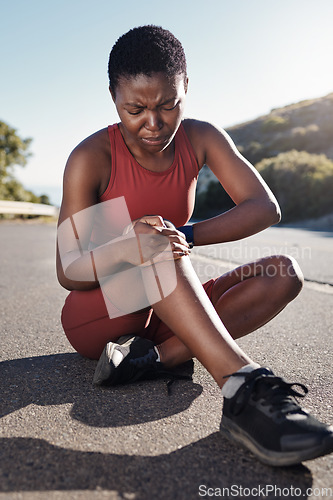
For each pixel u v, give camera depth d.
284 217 18.66
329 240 8.03
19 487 1.02
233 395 1.20
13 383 1.62
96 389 1.57
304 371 1.79
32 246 6.70
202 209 23.92
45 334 2.30
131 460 1.13
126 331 1.62
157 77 1.29
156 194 1.57
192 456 1.16
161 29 1.34
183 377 1.66
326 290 3.54
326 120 41.62
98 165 1.53
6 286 3.66
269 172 20.30
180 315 1.29
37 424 1.31
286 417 1.11
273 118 45.16
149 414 1.39
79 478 1.05
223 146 1.68
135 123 1.37
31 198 22.16
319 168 19.97
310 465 1.14
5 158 21.66
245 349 2.07
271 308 1.61
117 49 1.33
